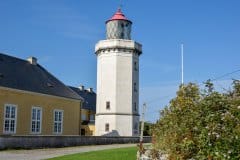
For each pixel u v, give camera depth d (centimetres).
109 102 5203
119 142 4709
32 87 4428
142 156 1623
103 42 5328
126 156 2375
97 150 3120
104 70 5300
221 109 841
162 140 1217
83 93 7531
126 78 5244
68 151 3222
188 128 895
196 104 942
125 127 5144
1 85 3938
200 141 803
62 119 4781
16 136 3350
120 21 5469
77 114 5075
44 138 3616
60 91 4888
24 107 4216
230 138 729
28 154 2894
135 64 5375
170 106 1127
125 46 5269
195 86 1061
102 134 5181
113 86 5212
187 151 884
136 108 5322
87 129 6331
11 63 4572
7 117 3994
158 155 1273
